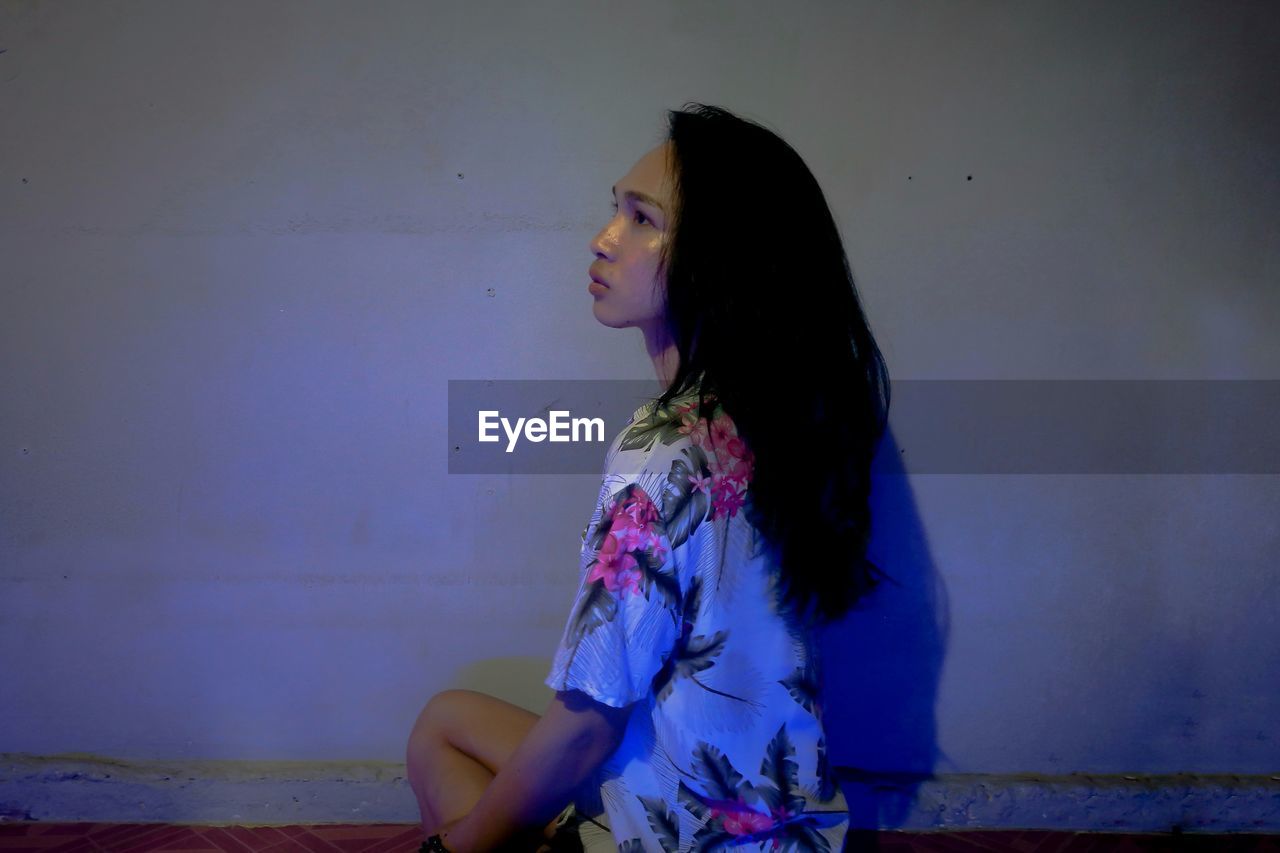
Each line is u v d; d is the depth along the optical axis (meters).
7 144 2.10
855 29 2.06
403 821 2.18
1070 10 2.06
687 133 1.29
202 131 2.10
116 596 2.19
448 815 1.40
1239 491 2.17
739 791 1.13
